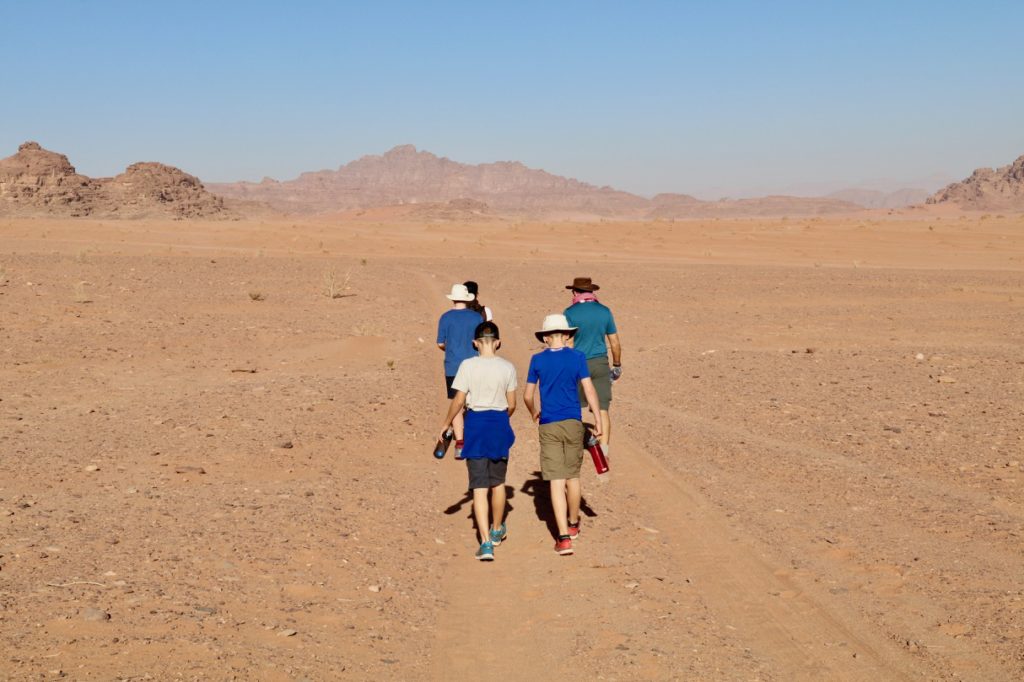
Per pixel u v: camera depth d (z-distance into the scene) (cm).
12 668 449
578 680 491
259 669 474
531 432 1160
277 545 673
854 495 870
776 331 2230
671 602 610
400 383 1439
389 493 859
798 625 572
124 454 962
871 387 1445
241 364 1611
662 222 7788
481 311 988
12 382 1371
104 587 568
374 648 521
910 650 534
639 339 2094
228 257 4488
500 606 603
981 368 1620
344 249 5394
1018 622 567
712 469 967
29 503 764
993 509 820
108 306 2358
